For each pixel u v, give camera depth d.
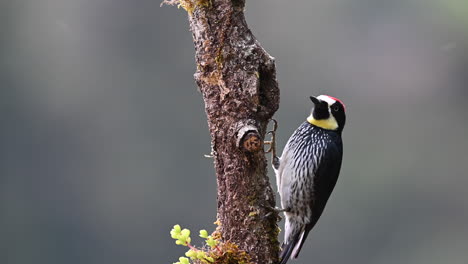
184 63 25.20
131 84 25.16
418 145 25.28
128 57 25.28
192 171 24.83
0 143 24.78
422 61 25.52
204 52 6.14
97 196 24.59
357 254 24.61
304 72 25.16
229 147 6.14
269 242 6.25
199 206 24.53
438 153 25.56
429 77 25.56
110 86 25.14
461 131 25.23
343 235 24.78
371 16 25.73
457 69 25.23
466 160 25.38
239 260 6.14
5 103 25.19
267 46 25.33
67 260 24.47
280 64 25.19
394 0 25.95
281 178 7.64
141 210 24.58
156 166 24.66
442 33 25.66
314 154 7.72
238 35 6.13
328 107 7.84
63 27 25.31
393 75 25.22
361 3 25.69
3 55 25.12
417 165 25.17
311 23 25.41
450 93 25.53
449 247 25.22
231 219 6.23
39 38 25.33
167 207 24.45
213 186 24.66
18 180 24.75
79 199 24.75
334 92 25.27
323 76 25.16
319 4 25.55
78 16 25.39
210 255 6.15
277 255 6.32
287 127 24.02
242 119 6.12
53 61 25.36
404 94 25.47
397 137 25.42
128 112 25.05
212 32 6.11
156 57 25.16
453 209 24.98
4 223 24.58
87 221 24.59
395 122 25.50
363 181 25.20
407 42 25.38
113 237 24.36
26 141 25.12
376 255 24.80
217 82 6.14
